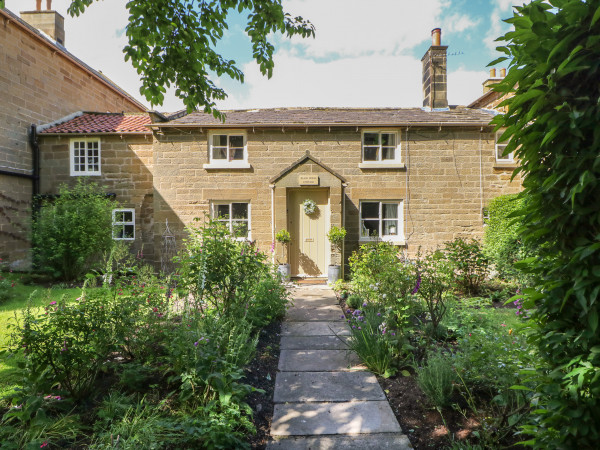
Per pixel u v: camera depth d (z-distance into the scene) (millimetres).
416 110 12789
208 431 2795
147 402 3293
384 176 11141
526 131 1854
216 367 3375
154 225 11000
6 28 10781
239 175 11055
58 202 10547
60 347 3225
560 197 1748
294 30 5391
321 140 11117
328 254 10828
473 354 3406
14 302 7246
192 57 5227
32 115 11781
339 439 3086
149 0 4656
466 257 8023
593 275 1603
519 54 1840
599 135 1548
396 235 11289
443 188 11195
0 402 3279
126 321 3738
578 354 1724
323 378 4156
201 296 4934
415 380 3939
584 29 1597
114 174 11969
